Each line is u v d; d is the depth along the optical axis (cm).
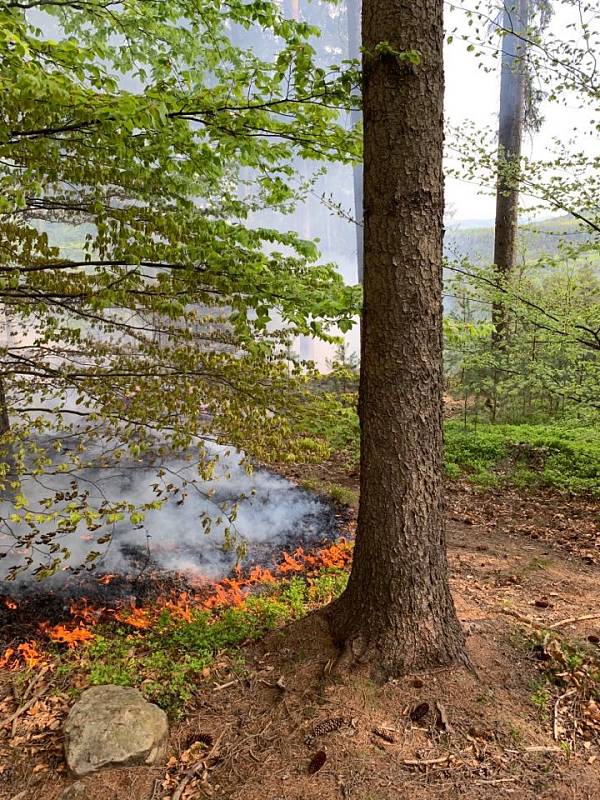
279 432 383
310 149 377
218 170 386
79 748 275
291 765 268
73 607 429
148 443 476
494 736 282
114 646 377
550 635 373
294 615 415
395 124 289
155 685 332
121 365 431
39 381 480
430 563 325
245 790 256
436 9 286
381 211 298
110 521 315
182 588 478
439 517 328
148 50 452
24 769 275
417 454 315
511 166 718
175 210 415
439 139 298
